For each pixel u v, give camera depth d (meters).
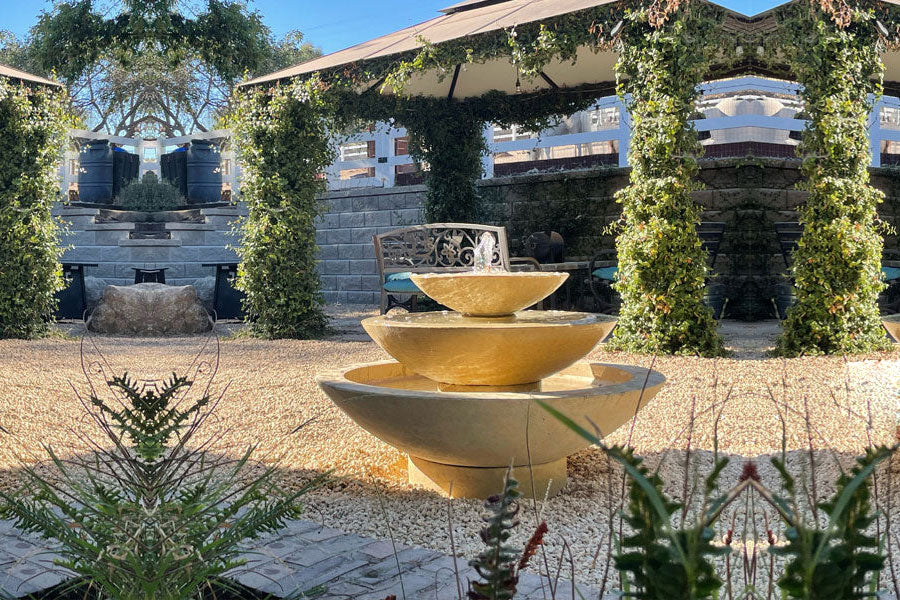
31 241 9.05
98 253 13.95
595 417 3.10
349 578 2.40
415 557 2.61
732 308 10.84
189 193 16.31
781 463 0.97
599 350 7.43
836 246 6.98
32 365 6.75
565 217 12.55
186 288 10.26
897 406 4.80
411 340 3.19
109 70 21.44
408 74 8.73
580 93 11.59
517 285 3.32
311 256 9.43
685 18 7.01
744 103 12.12
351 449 4.11
